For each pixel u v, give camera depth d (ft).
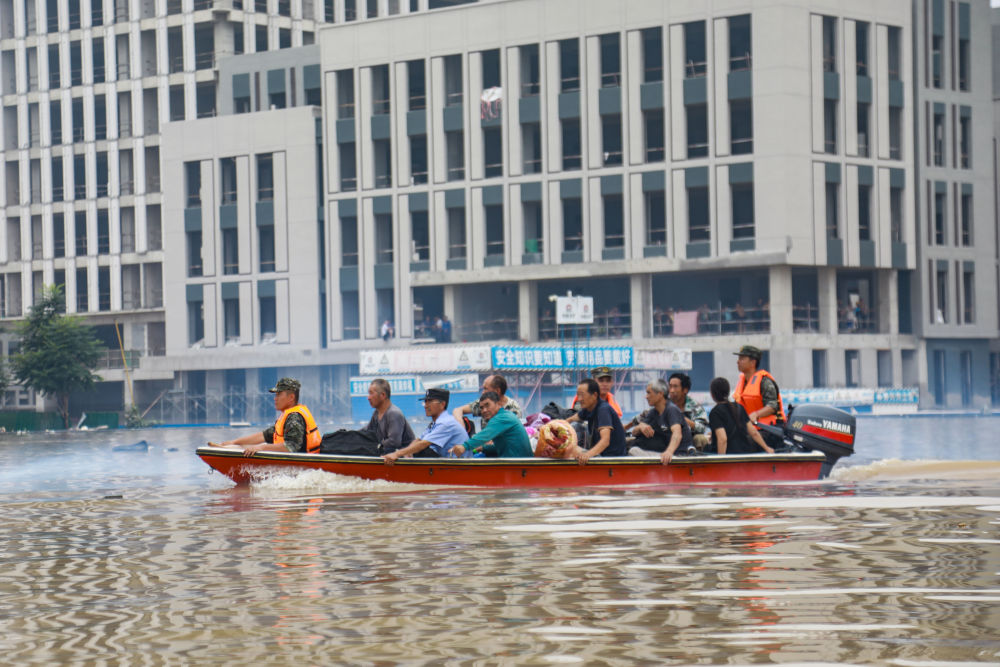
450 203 355.56
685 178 329.11
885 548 48.03
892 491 74.23
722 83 324.39
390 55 363.56
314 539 54.80
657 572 43.16
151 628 34.99
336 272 372.99
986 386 365.81
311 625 35.04
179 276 401.29
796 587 39.60
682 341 329.52
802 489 76.84
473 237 352.90
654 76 336.49
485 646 31.99
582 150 339.77
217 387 398.01
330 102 372.99
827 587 39.47
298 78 396.16
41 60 467.93
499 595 39.17
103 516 68.23
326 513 66.64
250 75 404.16
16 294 471.21
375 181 367.45
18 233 472.85
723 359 328.08
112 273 450.30
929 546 48.42
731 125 329.11
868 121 334.65
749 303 345.51
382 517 63.72
